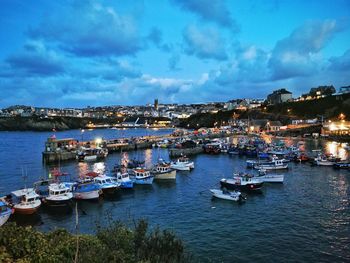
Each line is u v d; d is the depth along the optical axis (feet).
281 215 143.84
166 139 483.10
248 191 189.37
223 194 170.91
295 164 292.20
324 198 171.83
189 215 146.72
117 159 344.90
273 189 195.52
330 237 117.50
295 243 112.68
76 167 293.23
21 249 48.03
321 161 280.92
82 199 168.86
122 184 195.00
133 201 172.65
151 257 56.49
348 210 149.69
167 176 223.92
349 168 260.21
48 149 336.49
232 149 375.25
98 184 182.19
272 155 325.21
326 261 99.35
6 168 283.79
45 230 128.98
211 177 237.86
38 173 260.21
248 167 279.90
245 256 103.24
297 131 612.70
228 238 118.01
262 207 157.28
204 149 387.14
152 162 320.50
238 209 154.40
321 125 607.37
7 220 135.95
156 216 145.89
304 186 202.28
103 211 154.61
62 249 53.01
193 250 107.45
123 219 141.38
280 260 100.42
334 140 500.33
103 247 53.98
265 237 118.42
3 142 564.30
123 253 53.01
